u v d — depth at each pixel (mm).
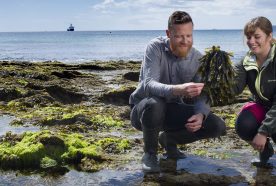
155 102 4535
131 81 13852
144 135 4762
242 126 4629
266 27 4312
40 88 10211
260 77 4449
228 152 5562
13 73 13211
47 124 7074
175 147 5238
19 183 4391
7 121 7426
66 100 9875
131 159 5184
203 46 76062
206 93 4504
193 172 4711
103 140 5820
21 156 4930
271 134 4445
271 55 4352
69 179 4512
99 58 41875
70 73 14367
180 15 4445
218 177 4535
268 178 4531
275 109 4355
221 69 4434
